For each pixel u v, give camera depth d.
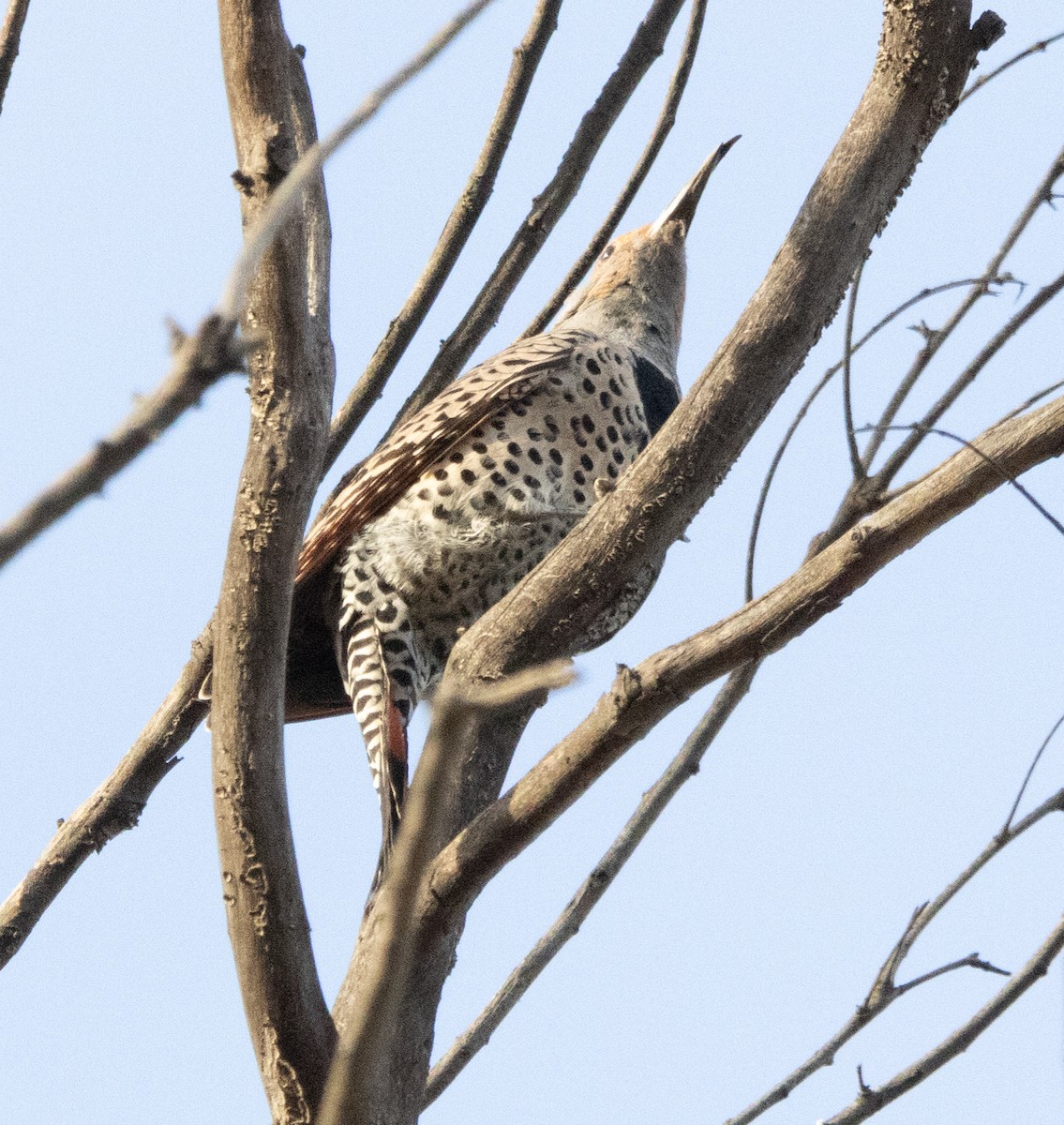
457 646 8.05
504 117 9.58
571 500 10.54
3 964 8.72
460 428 10.16
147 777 9.04
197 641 8.99
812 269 7.43
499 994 7.73
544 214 9.96
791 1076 7.24
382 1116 6.98
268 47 6.57
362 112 3.46
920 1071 7.04
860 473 7.67
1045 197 7.93
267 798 6.75
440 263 9.62
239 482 6.85
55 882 8.87
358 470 10.73
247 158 6.63
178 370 2.86
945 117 7.55
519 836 6.94
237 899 6.70
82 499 2.81
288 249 6.68
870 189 7.47
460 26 3.53
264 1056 6.74
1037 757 7.53
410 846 3.23
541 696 8.30
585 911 7.80
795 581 6.44
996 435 6.19
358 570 10.07
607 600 7.88
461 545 10.05
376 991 3.27
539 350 10.76
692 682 6.53
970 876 7.49
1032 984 7.15
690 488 7.60
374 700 9.81
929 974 7.35
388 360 9.62
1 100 7.98
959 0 7.44
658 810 7.94
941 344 7.85
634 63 9.90
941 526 6.28
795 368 7.55
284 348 6.82
